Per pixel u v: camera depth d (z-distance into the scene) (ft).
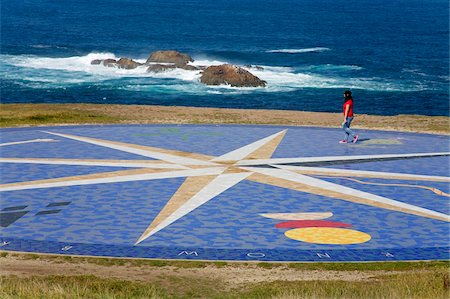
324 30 499.92
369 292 57.00
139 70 260.62
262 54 343.87
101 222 77.97
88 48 353.72
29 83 238.89
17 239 72.69
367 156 111.96
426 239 73.92
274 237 73.82
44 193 88.74
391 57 346.54
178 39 413.59
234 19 584.40
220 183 93.66
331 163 106.22
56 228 76.02
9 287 57.52
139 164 103.55
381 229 76.89
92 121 144.46
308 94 229.04
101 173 98.27
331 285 59.52
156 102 209.67
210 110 169.48
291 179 96.27
